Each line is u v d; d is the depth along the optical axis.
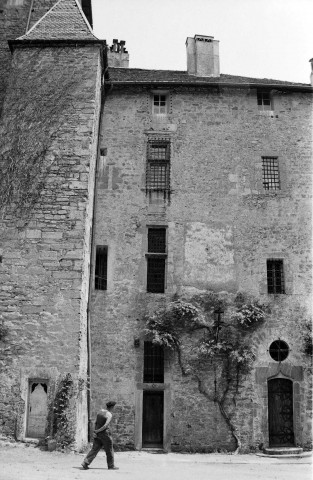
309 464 11.69
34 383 11.65
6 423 11.32
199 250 14.92
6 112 13.70
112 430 13.41
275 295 14.70
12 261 12.40
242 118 16.19
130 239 14.89
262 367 14.05
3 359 11.72
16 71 14.16
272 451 13.09
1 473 8.23
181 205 15.26
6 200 12.84
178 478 8.81
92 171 14.09
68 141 13.51
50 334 11.88
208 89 16.36
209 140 15.90
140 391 13.70
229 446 13.42
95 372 13.73
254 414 13.67
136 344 13.98
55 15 15.69
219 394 13.77
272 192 15.56
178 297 14.46
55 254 12.48
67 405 11.31
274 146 16.00
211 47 17.92
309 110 16.45
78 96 13.99
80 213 12.85
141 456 12.22
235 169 15.68
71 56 14.45
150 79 16.58
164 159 15.71
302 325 14.46
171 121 16.02
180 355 14.00
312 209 15.49
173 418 13.55
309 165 15.90
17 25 16.34
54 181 13.11
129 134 15.83
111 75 17.06
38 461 9.77
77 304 12.09
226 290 14.66
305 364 14.19
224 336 14.23
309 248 15.16
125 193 15.27
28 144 13.38
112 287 14.45
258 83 16.23
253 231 15.20
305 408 13.87
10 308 12.06
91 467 9.60
